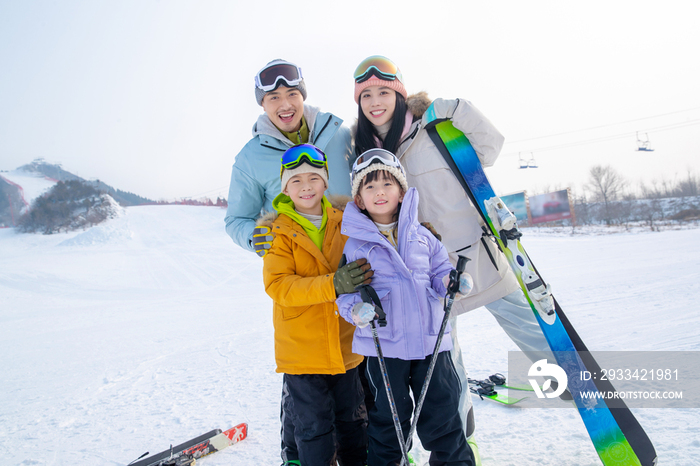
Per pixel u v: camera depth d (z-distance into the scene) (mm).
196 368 4566
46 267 22078
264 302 9797
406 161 2283
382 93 2211
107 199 58375
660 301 5328
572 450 2037
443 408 1672
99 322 8445
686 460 1789
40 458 2596
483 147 2215
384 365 1551
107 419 3215
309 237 1989
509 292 2236
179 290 13539
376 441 1714
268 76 2285
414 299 1685
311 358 1842
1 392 4359
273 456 2318
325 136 2434
